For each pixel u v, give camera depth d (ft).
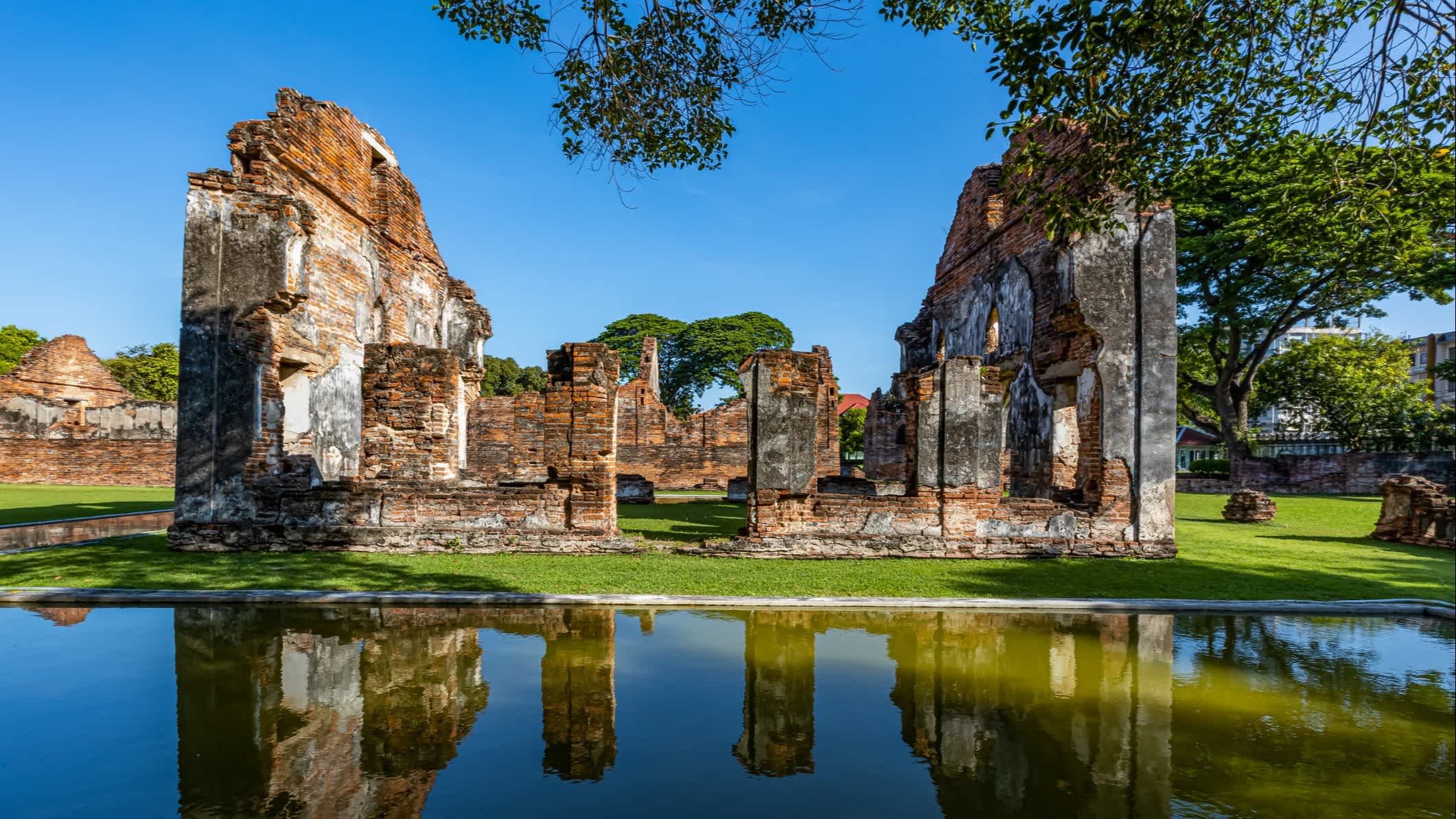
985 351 46.09
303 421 34.88
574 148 26.23
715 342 140.77
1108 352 33.01
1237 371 83.51
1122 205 33.09
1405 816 10.44
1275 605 23.49
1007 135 18.92
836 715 14.06
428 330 51.88
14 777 11.09
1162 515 32.73
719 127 25.75
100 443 81.46
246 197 30.96
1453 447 87.20
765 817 10.10
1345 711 14.73
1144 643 19.54
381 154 43.86
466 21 22.74
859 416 152.46
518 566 27.43
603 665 16.85
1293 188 21.70
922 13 22.31
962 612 22.79
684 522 45.24
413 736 12.78
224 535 30.19
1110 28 17.13
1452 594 25.45
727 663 17.11
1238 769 11.96
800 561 29.96
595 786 10.96
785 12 22.95
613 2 22.21
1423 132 17.84
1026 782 11.36
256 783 10.95
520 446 83.20
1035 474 38.68
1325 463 81.61
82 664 16.56
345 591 22.91
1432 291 67.10
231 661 16.84
